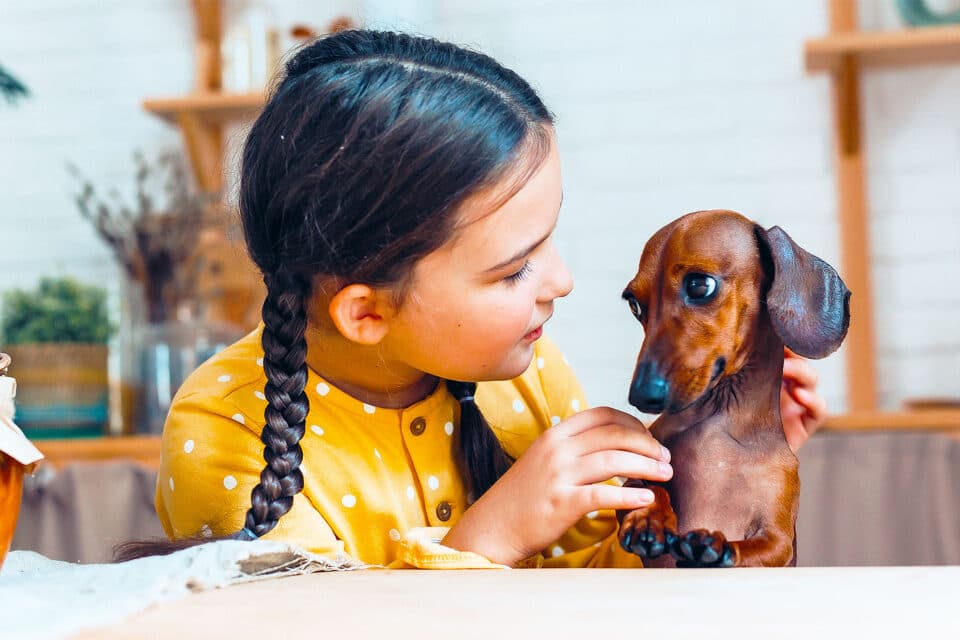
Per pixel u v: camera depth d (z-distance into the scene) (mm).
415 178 705
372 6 2096
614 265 2145
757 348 628
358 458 843
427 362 764
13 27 2424
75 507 1838
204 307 2137
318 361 856
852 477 1659
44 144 2400
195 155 2238
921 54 1960
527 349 778
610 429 717
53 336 2104
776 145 2090
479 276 718
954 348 2000
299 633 345
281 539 771
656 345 603
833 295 617
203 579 439
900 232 2029
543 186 730
